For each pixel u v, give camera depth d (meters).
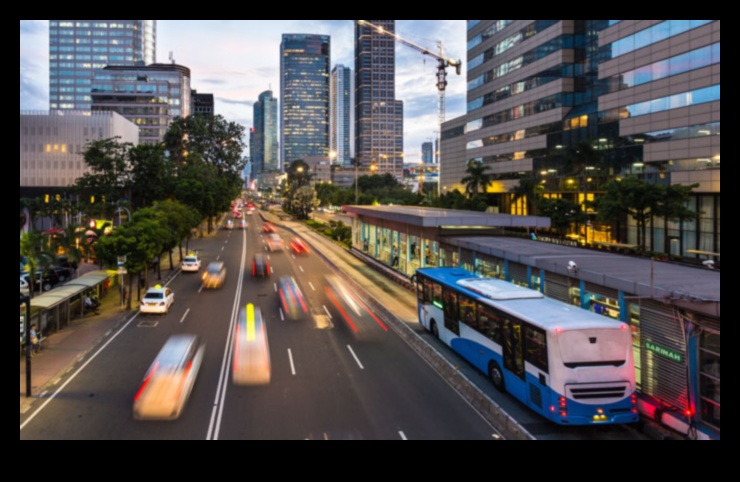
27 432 14.80
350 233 73.31
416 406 16.89
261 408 16.56
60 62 195.50
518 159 77.56
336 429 15.05
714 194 44.16
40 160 101.62
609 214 41.72
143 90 155.00
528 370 15.85
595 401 14.27
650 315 15.45
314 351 23.11
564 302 19.41
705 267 19.52
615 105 56.03
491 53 85.12
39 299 24.83
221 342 24.45
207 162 111.25
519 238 33.34
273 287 39.91
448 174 103.56
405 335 26.02
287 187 161.12
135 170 66.06
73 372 20.12
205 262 53.62
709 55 43.94
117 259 31.73
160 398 17.39
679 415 14.14
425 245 38.09
